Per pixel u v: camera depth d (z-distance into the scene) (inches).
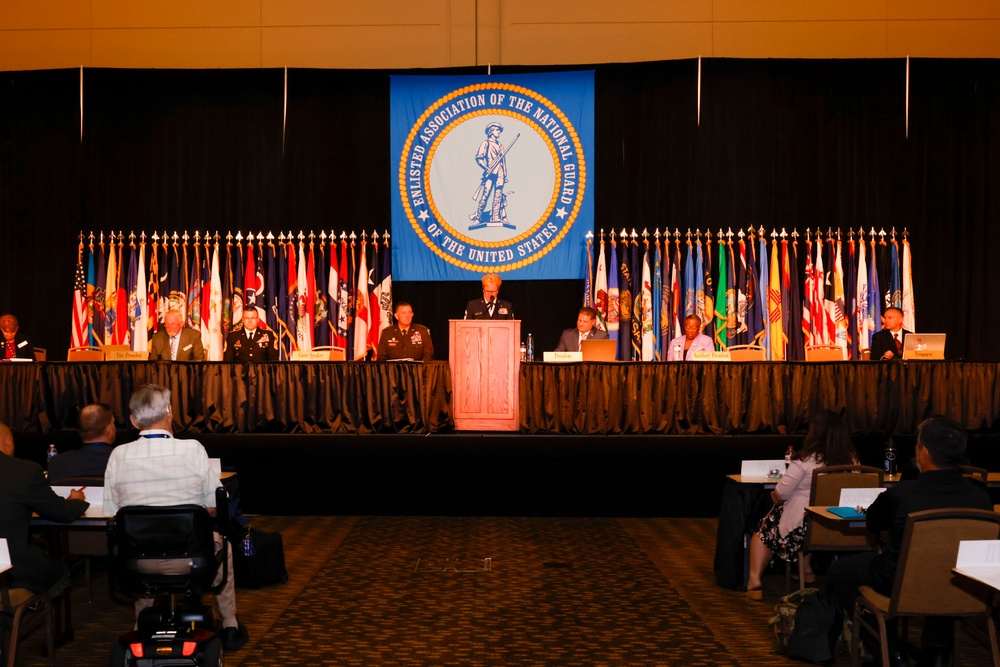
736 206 424.5
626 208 428.8
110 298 422.0
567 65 420.2
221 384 303.3
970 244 417.4
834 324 409.1
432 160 426.6
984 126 415.2
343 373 303.9
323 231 429.7
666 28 448.5
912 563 141.3
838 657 175.5
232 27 455.8
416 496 319.3
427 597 217.9
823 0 445.4
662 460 315.9
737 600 216.4
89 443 201.6
